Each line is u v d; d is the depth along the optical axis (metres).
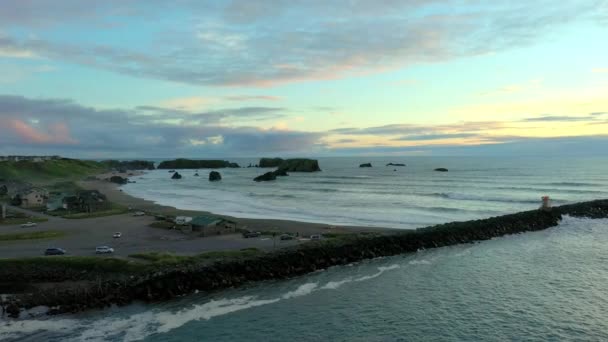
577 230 72.88
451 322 34.53
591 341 30.97
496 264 51.34
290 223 77.75
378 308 37.59
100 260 45.91
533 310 36.66
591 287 42.31
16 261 45.19
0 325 32.81
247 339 31.72
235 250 53.69
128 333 32.28
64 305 35.69
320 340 31.62
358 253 53.94
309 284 44.22
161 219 80.81
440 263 52.09
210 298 39.75
